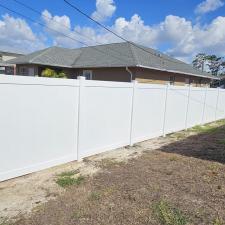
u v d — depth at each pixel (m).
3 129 5.08
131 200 4.73
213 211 4.44
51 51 23.17
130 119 8.59
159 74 21.11
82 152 6.89
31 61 19.84
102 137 7.55
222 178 5.99
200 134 11.24
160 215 4.23
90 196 4.82
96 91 7.08
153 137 10.00
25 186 5.16
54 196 4.80
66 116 6.31
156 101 9.81
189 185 5.52
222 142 9.69
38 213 4.18
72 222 3.95
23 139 5.45
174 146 8.94
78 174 5.92
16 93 5.21
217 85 38.91
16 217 4.07
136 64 18.05
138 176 5.93
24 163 5.55
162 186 5.41
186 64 29.42
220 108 16.78
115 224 3.95
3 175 5.20
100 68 20.42
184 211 4.39
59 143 6.25
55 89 5.95
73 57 23.75
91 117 7.04
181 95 11.57
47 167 6.05
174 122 11.38
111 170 6.27
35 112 5.60
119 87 7.87
